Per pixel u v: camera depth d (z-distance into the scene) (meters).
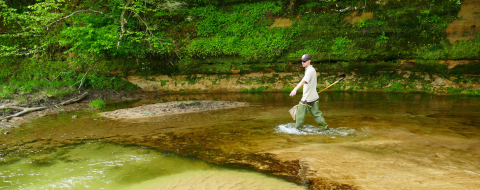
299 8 13.47
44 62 13.30
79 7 13.96
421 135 4.75
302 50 12.94
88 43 11.71
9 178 3.31
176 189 2.98
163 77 14.11
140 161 3.87
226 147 4.46
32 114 7.97
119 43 11.96
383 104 8.36
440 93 11.01
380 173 3.19
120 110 8.23
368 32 12.30
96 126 6.27
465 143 4.20
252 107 8.51
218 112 7.77
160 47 13.43
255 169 3.48
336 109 7.68
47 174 3.43
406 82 11.91
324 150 4.11
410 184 2.87
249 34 13.61
